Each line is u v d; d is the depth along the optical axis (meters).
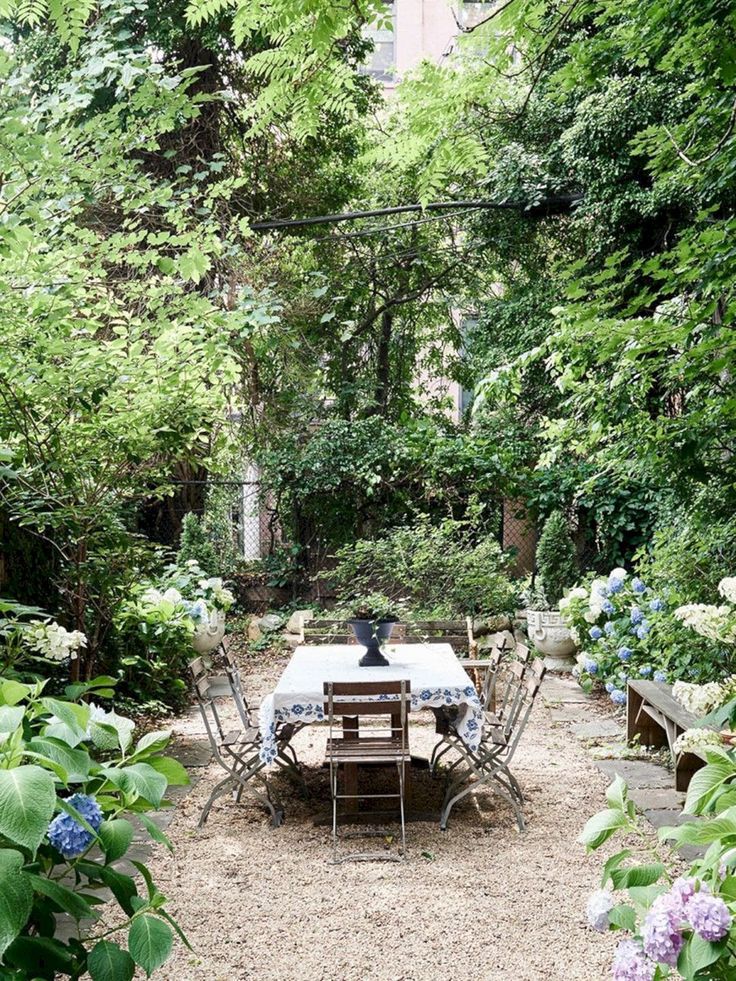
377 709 5.41
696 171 5.38
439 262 14.98
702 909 1.90
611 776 6.48
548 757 7.02
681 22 4.26
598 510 11.44
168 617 8.56
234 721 8.24
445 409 16.80
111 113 5.54
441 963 3.79
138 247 8.86
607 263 4.85
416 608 10.80
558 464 11.96
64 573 6.66
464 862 4.95
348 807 5.86
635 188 10.56
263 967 3.77
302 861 5.00
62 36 2.55
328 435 12.73
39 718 2.86
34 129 5.18
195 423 6.61
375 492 12.72
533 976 3.67
